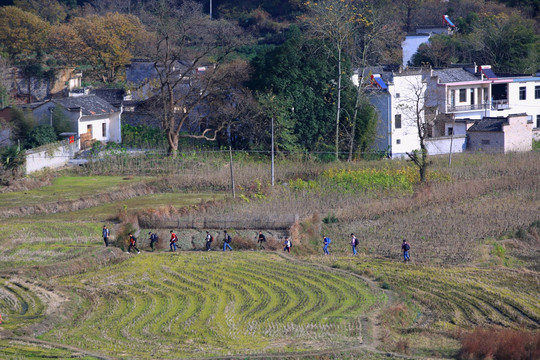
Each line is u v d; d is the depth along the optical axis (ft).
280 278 396.37
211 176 631.15
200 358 275.59
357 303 354.13
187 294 368.48
